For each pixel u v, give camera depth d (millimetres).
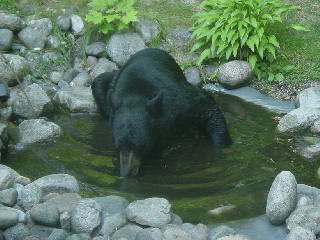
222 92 6562
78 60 6859
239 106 6348
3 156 5770
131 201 5285
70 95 6402
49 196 5156
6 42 6777
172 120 5875
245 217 5094
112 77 6395
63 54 6867
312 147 5746
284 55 6734
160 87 5922
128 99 5789
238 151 5801
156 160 5738
